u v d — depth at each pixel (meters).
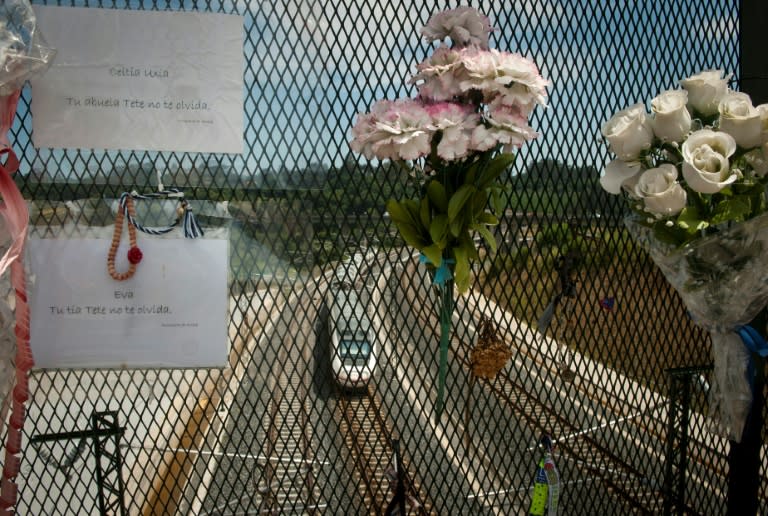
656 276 1.52
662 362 1.55
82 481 1.28
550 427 1.48
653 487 1.53
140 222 1.27
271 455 1.38
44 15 1.22
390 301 1.39
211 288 1.29
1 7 1.05
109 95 1.25
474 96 1.19
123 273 1.26
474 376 1.41
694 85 1.10
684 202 1.04
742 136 1.04
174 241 1.27
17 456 1.13
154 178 1.29
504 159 1.19
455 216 1.18
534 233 1.45
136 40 1.25
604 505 1.55
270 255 1.34
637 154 1.09
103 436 1.29
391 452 1.41
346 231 1.37
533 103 1.13
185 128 1.27
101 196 1.27
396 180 1.37
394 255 1.39
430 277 1.32
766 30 1.46
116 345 1.26
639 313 1.52
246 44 1.31
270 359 1.36
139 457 1.41
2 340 1.12
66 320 1.25
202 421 1.35
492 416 1.45
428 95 1.19
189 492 1.40
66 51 1.23
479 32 1.22
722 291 1.18
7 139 1.18
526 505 1.46
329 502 1.38
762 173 1.09
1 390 1.12
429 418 1.43
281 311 1.35
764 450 1.56
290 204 1.34
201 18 1.27
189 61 1.27
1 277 1.11
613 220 1.49
